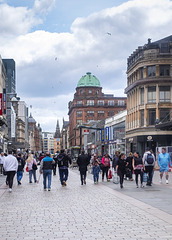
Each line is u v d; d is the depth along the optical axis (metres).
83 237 7.72
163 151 21.30
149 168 19.86
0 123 48.91
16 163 17.83
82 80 133.50
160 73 55.19
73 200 13.97
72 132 143.00
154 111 55.22
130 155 24.23
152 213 10.55
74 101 129.00
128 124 62.12
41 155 34.56
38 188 19.52
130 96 62.38
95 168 22.11
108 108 127.25
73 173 36.47
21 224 9.23
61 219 9.86
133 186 19.91
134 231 8.23
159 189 17.94
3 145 71.81
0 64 64.75
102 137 73.31
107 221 9.48
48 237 7.75
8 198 14.89
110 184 21.64
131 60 63.03
